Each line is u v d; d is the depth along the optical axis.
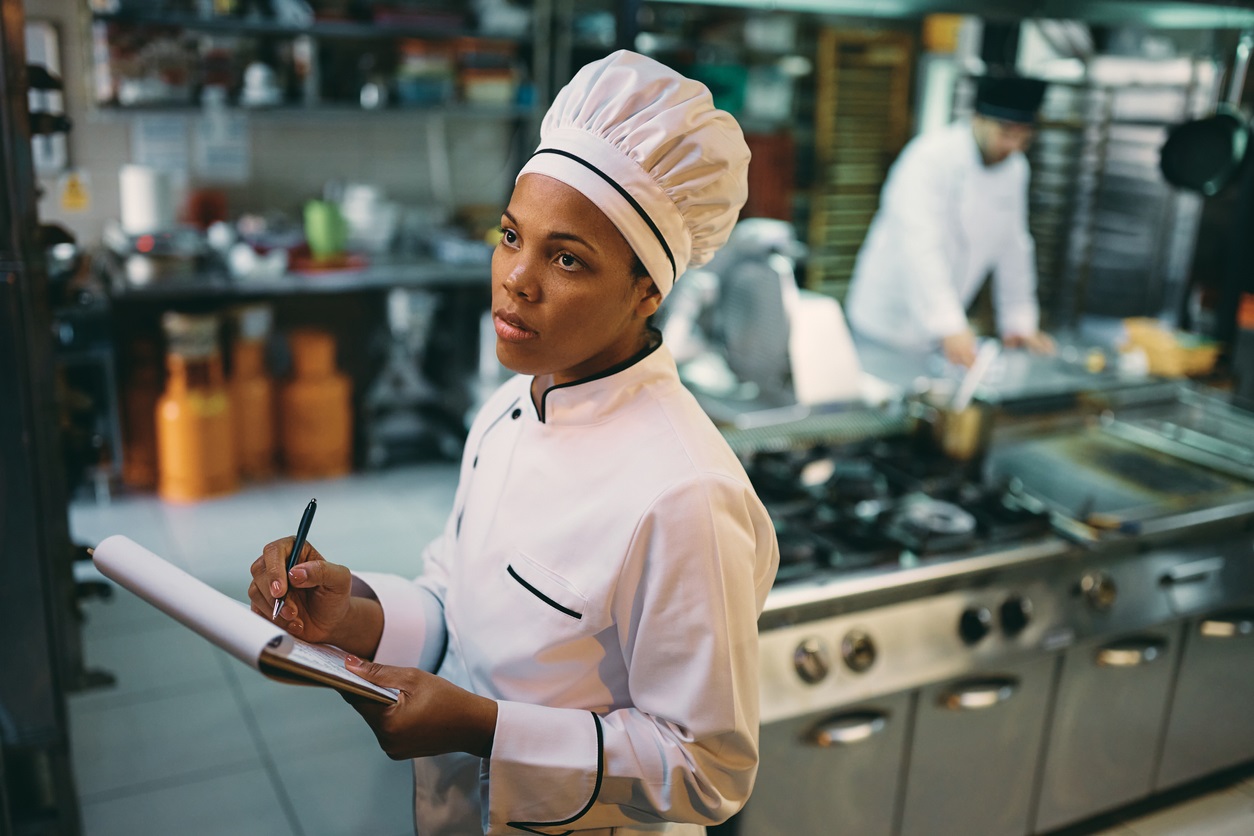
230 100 4.14
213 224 4.48
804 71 4.72
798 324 2.76
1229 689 2.47
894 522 2.14
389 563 3.71
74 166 4.22
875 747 1.96
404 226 4.86
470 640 1.17
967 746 2.08
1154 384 3.01
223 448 4.24
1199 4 2.46
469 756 1.21
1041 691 2.14
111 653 3.11
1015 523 2.18
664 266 1.04
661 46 4.19
